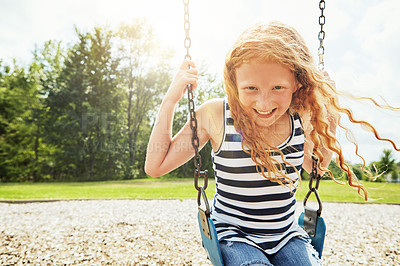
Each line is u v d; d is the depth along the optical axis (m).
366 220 5.66
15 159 24.84
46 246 4.12
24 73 26.28
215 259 1.35
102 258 3.62
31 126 24.80
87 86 25.05
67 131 24.33
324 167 1.69
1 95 25.41
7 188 13.13
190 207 6.94
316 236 1.57
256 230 1.44
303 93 1.46
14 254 3.79
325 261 3.51
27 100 25.55
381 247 4.05
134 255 3.72
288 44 1.24
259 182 1.41
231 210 1.46
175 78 1.58
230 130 1.40
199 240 4.34
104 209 6.82
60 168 25.36
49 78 25.62
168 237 4.50
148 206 7.13
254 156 1.36
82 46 26.61
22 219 5.88
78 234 4.73
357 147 1.58
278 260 1.42
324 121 1.51
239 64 1.25
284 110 1.31
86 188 12.73
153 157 1.51
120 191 11.02
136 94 27.47
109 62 26.83
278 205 1.45
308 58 1.37
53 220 5.77
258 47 1.20
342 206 7.00
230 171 1.42
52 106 24.52
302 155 1.52
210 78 21.81
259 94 1.26
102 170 25.95
